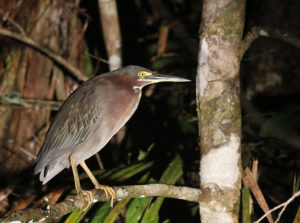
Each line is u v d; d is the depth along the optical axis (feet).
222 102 20.81
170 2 46.73
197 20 43.93
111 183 26.17
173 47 42.19
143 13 47.37
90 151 24.57
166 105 38.24
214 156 20.77
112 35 35.37
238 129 21.03
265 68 36.42
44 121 37.81
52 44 38.37
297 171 31.53
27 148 37.22
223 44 20.81
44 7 38.40
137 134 37.78
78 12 39.88
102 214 23.66
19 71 37.83
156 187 19.43
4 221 14.93
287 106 35.65
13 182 36.01
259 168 31.76
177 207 31.91
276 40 35.96
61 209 17.26
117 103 24.64
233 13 20.83
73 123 24.36
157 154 36.47
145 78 25.82
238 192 21.09
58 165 25.16
